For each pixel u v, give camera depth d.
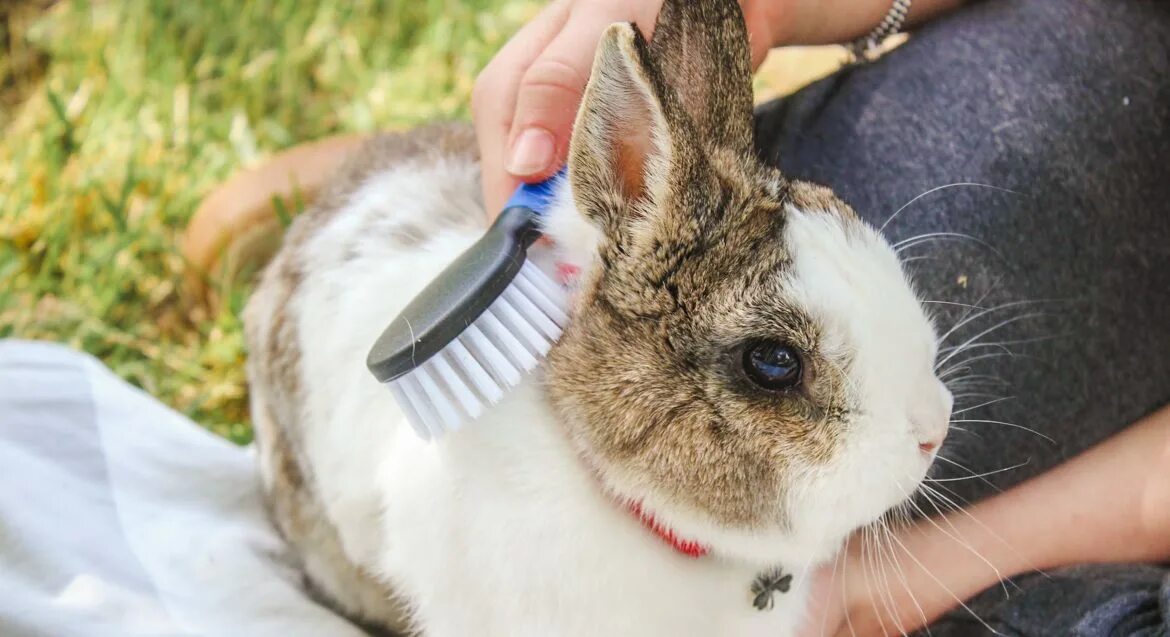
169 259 0.71
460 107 0.78
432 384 0.42
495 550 0.44
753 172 0.44
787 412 0.41
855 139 0.53
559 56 0.46
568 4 0.49
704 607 0.46
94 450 0.54
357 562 0.51
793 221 0.42
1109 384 0.52
